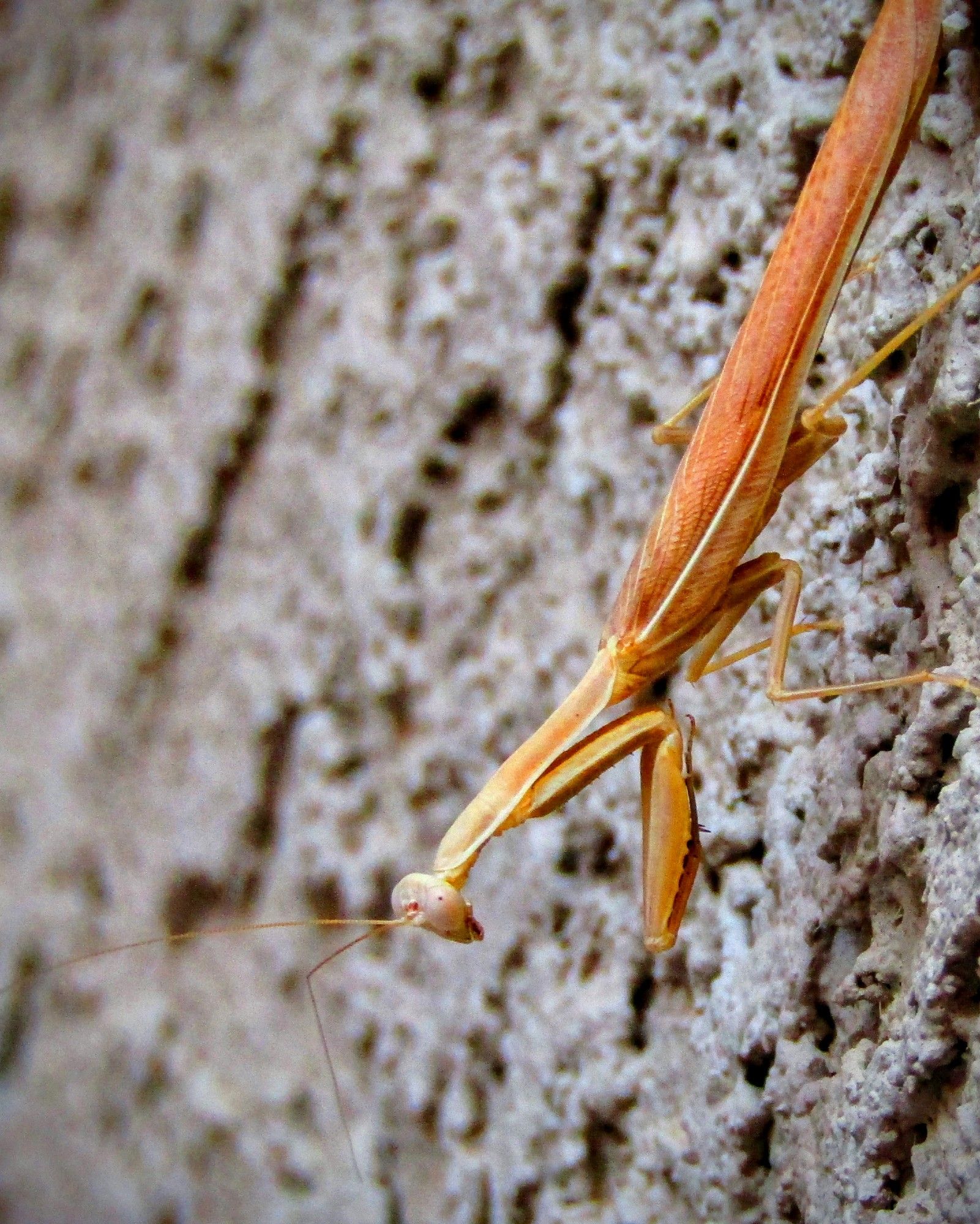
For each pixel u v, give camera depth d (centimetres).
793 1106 12
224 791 19
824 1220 12
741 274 14
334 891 18
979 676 11
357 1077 17
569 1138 14
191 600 20
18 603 23
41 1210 22
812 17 13
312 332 18
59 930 22
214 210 20
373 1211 17
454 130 17
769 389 11
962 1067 11
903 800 11
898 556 12
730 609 12
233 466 19
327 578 18
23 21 25
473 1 17
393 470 17
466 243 17
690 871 12
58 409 23
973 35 12
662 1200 14
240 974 19
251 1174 18
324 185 18
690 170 14
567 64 16
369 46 18
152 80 21
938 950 11
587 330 15
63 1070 22
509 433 16
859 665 12
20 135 24
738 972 13
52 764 22
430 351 17
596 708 12
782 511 13
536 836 15
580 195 15
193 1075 19
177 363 21
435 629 17
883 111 11
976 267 11
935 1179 11
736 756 13
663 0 15
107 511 22
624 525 15
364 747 17
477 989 16
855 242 11
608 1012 14
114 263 22
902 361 12
